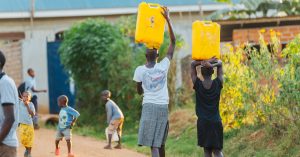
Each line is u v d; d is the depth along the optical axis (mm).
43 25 41094
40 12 40875
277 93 20656
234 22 26734
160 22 16547
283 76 19188
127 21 35312
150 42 16422
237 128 21812
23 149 24531
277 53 21312
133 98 31453
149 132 16047
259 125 21328
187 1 41781
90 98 34375
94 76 34125
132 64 32219
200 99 16500
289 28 26719
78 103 35312
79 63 34469
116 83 32250
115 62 32594
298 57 18906
